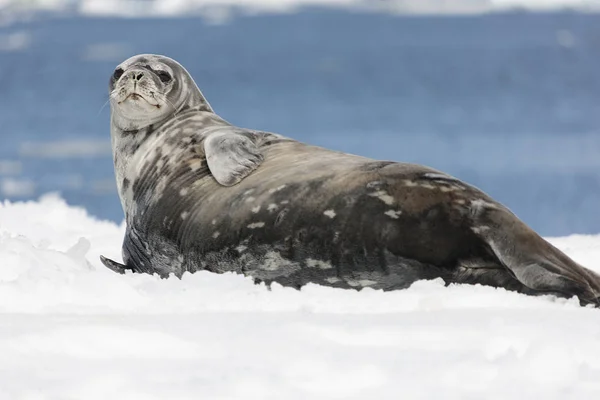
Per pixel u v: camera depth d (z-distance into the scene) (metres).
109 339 18.16
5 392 15.50
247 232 26.31
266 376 16.23
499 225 24.17
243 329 19.16
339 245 25.03
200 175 29.11
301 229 25.50
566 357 17.16
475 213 24.47
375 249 24.72
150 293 23.41
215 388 15.75
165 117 32.50
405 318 20.33
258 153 28.77
